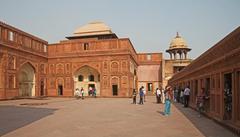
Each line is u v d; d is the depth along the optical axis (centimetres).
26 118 963
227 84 780
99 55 3067
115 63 3011
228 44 714
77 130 695
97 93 3148
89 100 2361
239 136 596
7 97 2392
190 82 1491
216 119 826
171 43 3931
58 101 2180
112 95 2992
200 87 1159
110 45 3044
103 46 3072
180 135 622
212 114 909
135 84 3656
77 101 2177
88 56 3108
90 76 3197
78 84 3212
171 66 3722
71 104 1780
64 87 3186
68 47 3206
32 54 2892
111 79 3011
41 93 3109
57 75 3228
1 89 2312
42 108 1432
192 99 1417
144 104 1758
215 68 869
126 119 930
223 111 774
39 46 3067
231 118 759
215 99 870
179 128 727
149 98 2702
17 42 2586
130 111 1239
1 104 1786
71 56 3175
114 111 1242
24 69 2858
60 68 3225
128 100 2345
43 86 3155
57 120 902
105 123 827
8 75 2422
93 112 1192
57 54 3238
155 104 1755
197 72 1244
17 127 746
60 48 3238
